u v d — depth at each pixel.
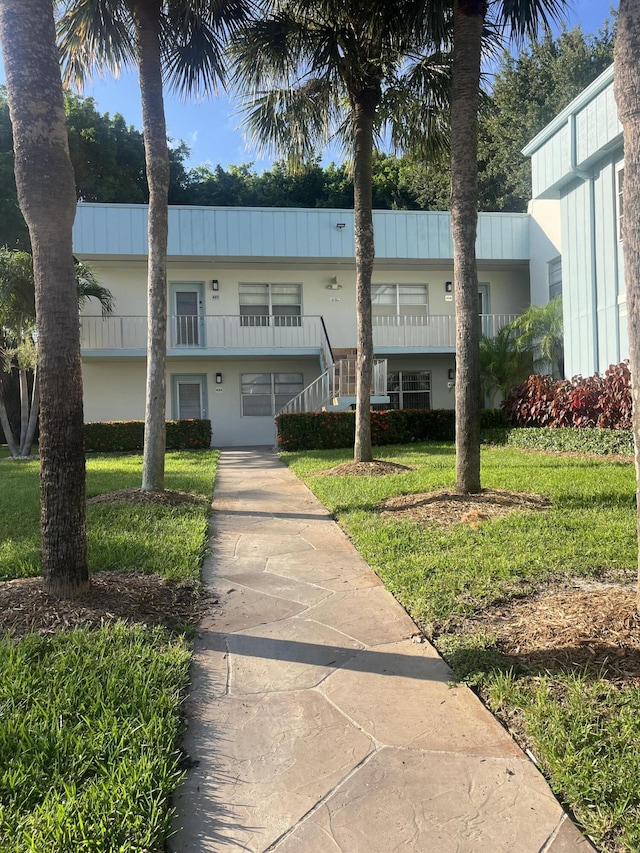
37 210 3.63
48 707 2.58
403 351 17.05
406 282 18.67
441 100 9.01
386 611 3.89
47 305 3.70
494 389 15.81
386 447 13.69
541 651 3.07
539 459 9.97
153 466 7.47
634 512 5.78
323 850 1.89
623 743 2.29
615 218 10.87
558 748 2.32
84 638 3.27
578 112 11.27
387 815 2.04
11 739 2.33
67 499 3.79
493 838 1.93
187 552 5.08
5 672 2.86
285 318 18.08
